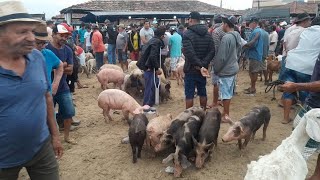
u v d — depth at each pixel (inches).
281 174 125.3
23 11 105.4
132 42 636.7
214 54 284.2
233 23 281.0
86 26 791.1
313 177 181.9
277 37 611.8
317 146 148.4
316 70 177.3
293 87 160.2
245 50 460.4
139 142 222.4
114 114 338.0
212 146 213.0
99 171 214.8
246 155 231.8
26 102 108.3
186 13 1001.5
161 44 327.9
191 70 284.0
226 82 283.6
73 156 236.8
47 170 125.2
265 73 460.1
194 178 201.0
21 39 104.7
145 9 1164.5
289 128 283.3
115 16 954.1
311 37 245.6
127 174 209.9
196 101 380.5
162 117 239.8
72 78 305.3
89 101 397.7
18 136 108.0
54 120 140.9
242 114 327.3
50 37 215.6
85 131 289.4
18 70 108.4
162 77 385.1
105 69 420.8
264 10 1144.2
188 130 206.8
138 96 409.4
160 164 221.6
